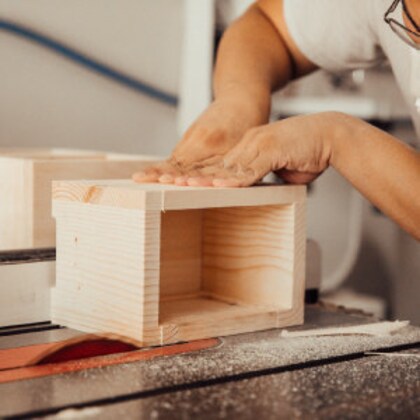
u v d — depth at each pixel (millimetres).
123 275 1068
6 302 1146
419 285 2732
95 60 2404
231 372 939
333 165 1210
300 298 1217
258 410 802
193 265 1298
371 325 1183
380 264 2770
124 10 2441
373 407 816
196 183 1116
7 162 1386
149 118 2545
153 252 1044
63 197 1149
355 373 942
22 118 2307
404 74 1287
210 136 1287
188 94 2498
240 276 1263
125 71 2473
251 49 1451
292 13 1470
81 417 774
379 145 1187
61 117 2373
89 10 2371
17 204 1371
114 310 1085
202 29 2441
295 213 1190
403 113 2434
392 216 1210
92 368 946
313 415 789
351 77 2555
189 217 1280
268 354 1025
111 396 840
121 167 1431
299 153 1181
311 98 2475
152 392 857
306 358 1008
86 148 2434
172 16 2541
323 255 2740
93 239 1108
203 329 1108
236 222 1261
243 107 1333
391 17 1218
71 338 1008
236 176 1136
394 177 1168
